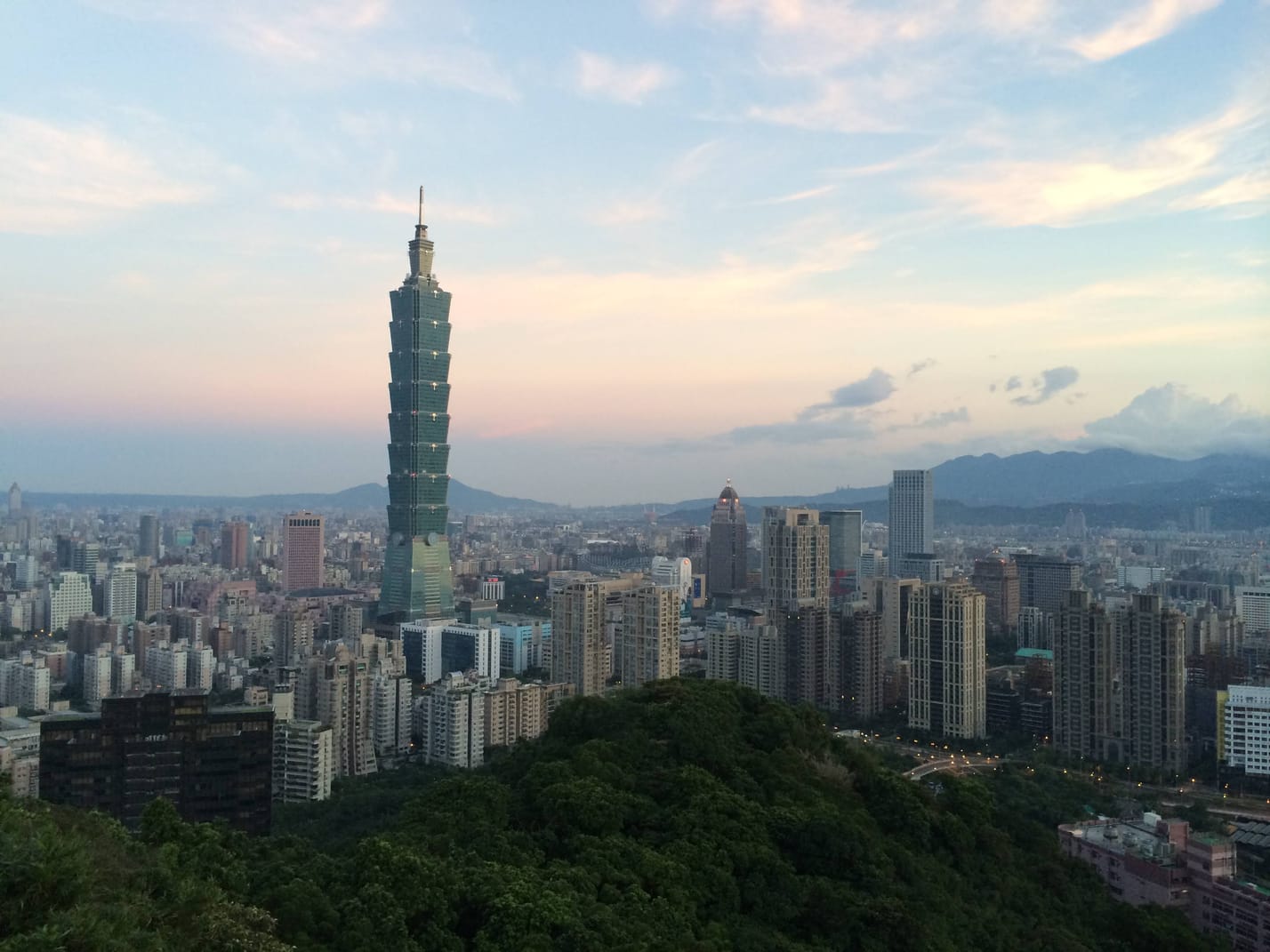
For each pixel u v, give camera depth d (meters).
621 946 100.81
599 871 123.69
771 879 131.62
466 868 118.81
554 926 104.56
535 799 148.50
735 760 171.25
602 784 147.50
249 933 86.75
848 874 139.00
